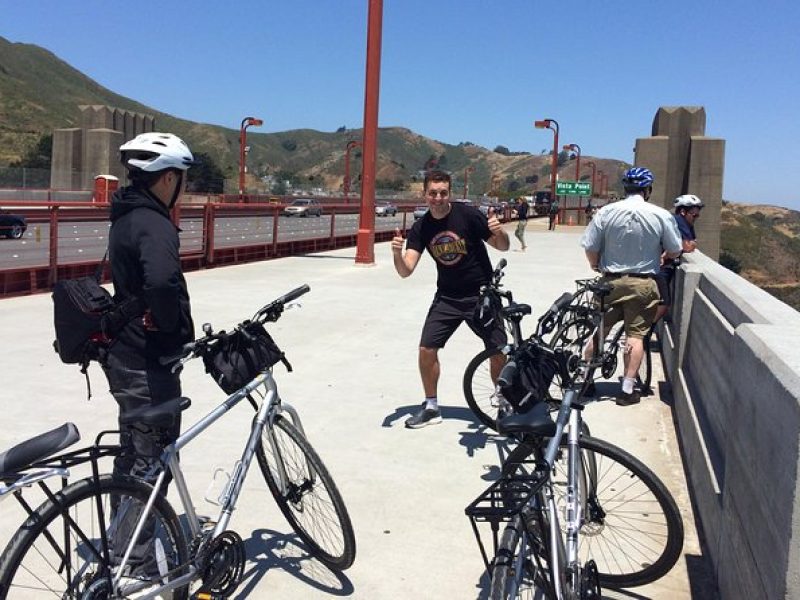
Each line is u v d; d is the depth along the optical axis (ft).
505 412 15.80
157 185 10.61
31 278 38.09
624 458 11.10
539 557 8.82
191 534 10.94
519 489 8.45
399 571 12.04
